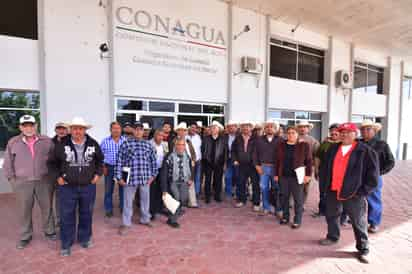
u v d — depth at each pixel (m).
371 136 3.70
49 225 3.31
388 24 9.58
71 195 2.97
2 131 5.79
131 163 3.60
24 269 2.64
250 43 8.91
